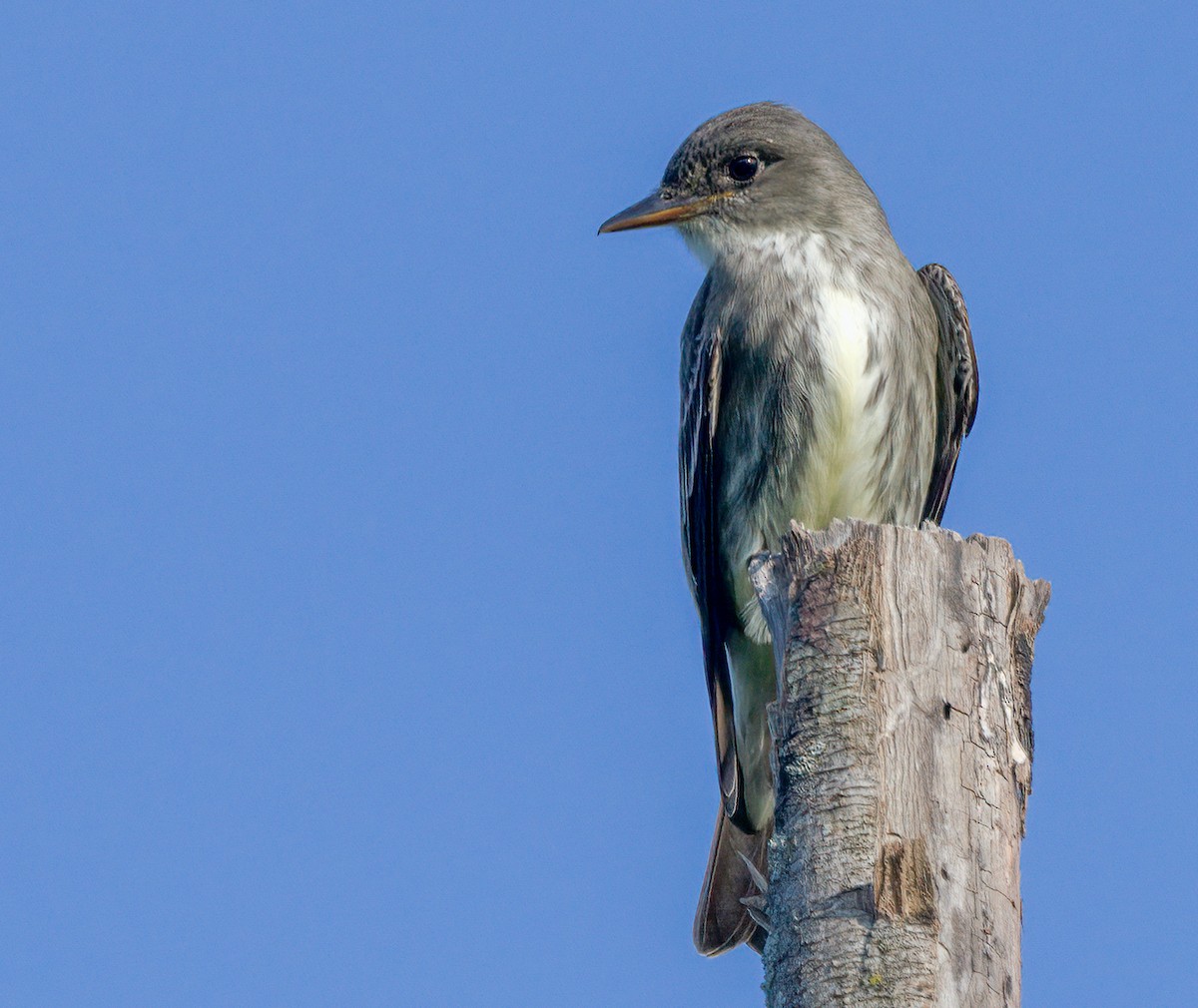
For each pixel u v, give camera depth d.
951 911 7.24
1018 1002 7.29
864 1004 7.01
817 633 7.86
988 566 8.03
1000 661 7.89
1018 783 7.78
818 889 7.31
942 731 7.62
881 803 7.43
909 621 7.82
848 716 7.63
